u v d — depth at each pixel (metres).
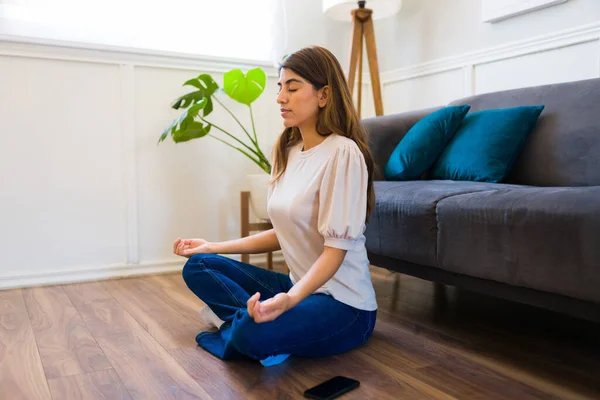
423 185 1.75
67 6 2.43
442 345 1.47
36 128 2.37
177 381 1.22
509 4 2.46
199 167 2.75
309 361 1.35
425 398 1.12
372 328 1.45
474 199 1.39
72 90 2.43
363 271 1.41
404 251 1.62
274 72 2.94
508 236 1.27
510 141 1.88
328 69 1.33
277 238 1.56
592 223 1.07
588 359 1.36
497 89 2.60
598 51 2.15
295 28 3.09
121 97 2.53
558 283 1.15
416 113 2.40
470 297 2.04
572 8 2.24
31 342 1.53
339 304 1.35
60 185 2.42
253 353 1.24
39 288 2.30
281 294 1.18
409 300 2.00
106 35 2.52
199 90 2.50
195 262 1.49
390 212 1.67
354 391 1.16
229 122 2.82
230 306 1.45
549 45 2.33
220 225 2.82
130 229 2.57
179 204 2.71
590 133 1.73
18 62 2.32
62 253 2.44
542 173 1.85
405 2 3.14
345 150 1.28
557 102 1.88
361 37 2.93
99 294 2.17
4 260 2.33
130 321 1.74
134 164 2.57
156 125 2.64
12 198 2.34
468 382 1.21
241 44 2.85
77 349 1.46
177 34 2.69
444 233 1.46
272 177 1.49
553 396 1.13
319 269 1.24
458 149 2.02
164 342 1.52
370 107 3.38
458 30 2.80
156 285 2.35
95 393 1.16
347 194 1.26
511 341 1.51
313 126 1.38
